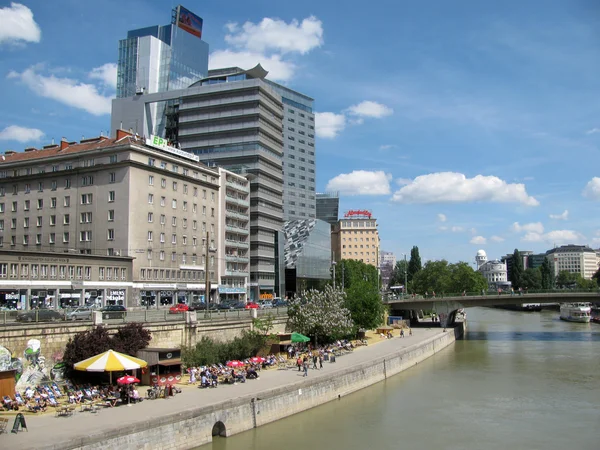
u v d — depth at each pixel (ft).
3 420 102.94
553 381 214.48
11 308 233.35
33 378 135.54
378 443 134.21
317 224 573.33
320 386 172.24
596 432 145.38
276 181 508.53
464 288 584.40
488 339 373.61
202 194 357.82
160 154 319.47
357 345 273.33
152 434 111.75
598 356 282.56
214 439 130.41
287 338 230.68
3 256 232.73
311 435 138.00
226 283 381.81
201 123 499.51
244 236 416.67
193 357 175.42
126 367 130.00
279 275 486.79
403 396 185.98
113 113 566.36
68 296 257.14
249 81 485.97
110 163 299.79
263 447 127.13
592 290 400.67
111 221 296.30
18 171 327.67
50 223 314.35
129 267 289.33
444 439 138.62
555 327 468.75
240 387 153.38
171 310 231.91
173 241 325.01
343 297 273.75
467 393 191.62
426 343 283.79
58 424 108.58
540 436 141.90
